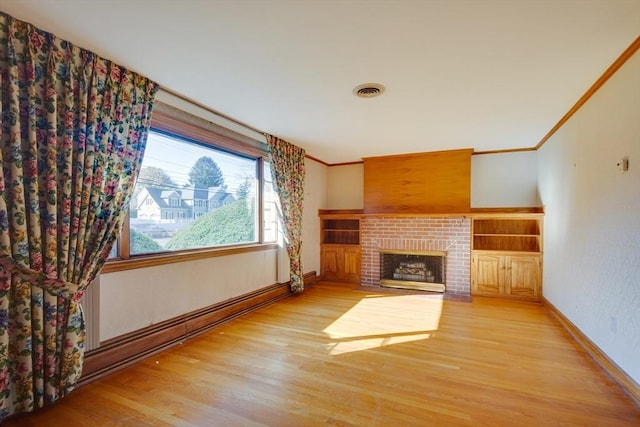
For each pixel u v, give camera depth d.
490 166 5.06
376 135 4.16
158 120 2.75
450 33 1.87
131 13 1.72
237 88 2.69
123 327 2.52
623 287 2.24
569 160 3.34
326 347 2.88
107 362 2.38
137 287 2.64
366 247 5.59
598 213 2.64
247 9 1.67
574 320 3.18
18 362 1.84
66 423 1.83
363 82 2.56
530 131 3.94
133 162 2.43
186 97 2.90
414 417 1.88
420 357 2.68
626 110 2.18
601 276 2.58
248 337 3.13
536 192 4.80
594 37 1.91
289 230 4.60
